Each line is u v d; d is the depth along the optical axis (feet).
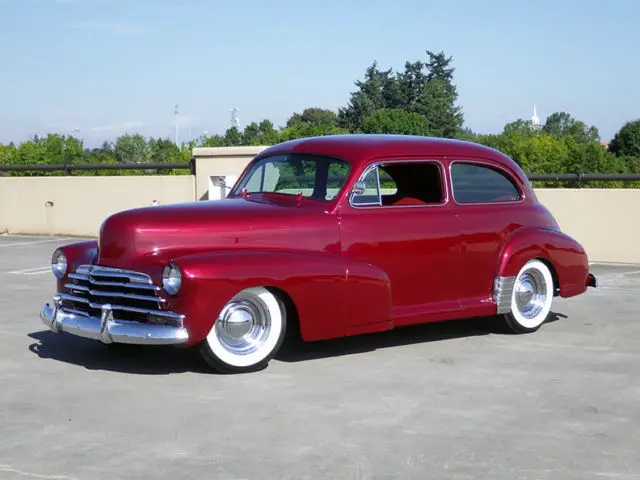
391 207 20.24
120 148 212.02
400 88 294.66
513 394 16.35
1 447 13.05
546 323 24.06
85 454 12.75
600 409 15.38
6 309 25.77
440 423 14.46
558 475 12.00
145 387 16.63
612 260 39.40
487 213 21.83
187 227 18.06
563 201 40.14
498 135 258.16
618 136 294.05
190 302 16.71
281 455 12.76
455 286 21.17
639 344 21.25
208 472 12.02
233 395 16.08
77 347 20.34
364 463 12.44
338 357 19.45
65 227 51.31
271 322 17.94
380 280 19.22
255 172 21.53
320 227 19.10
